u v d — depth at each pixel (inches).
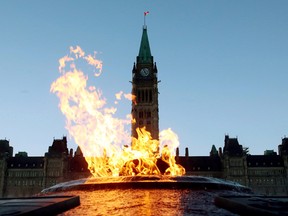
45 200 887.1
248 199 885.8
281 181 6087.6
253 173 6136.8
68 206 916.0
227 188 1483.8
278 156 6314.0
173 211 896.9
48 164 6122.1
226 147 6304.1
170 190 1333.7
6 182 6146.7
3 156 6176.2
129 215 848.9
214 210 907.4
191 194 1242.6
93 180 1476.4
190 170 6259.8
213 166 6323.8
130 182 1398.9
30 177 6166.3
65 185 1518.2
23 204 792.3
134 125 6289.4
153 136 6171.3
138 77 6530.5
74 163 6343.5
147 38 7003.0
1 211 682.8
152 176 1475.1
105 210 914.1
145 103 6387.8
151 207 958.4
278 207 725.9
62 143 6314.0
